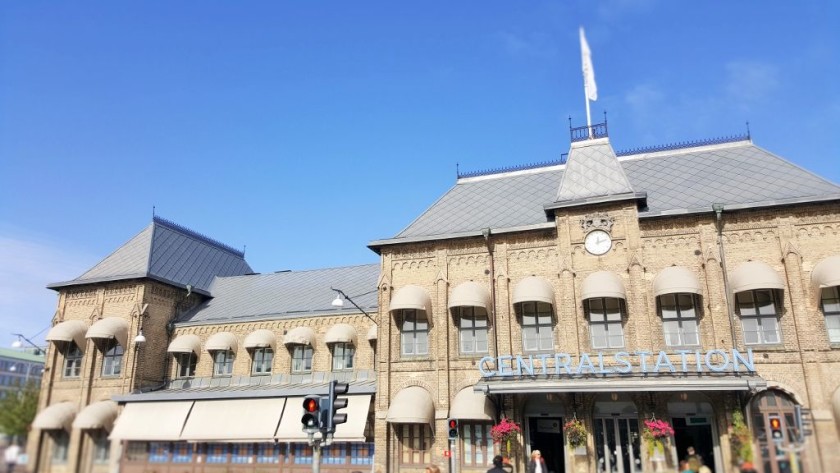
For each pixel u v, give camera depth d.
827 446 14.94
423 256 31.67
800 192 27.28
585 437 26.16
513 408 27.70
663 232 28.17
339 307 37.22
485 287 30.16
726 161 31.50
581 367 25.98
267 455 32.91
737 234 27.27
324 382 35.66
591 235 29.09
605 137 32.22
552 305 28.88
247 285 44.25
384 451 29.28
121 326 37.88
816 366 24.83
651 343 26.72
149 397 35.59
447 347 29.80
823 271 25.02
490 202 34.28
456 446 28.61
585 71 34.31
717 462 25.06
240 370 37.91
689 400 26.22
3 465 14.64
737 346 25.94
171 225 45.28
